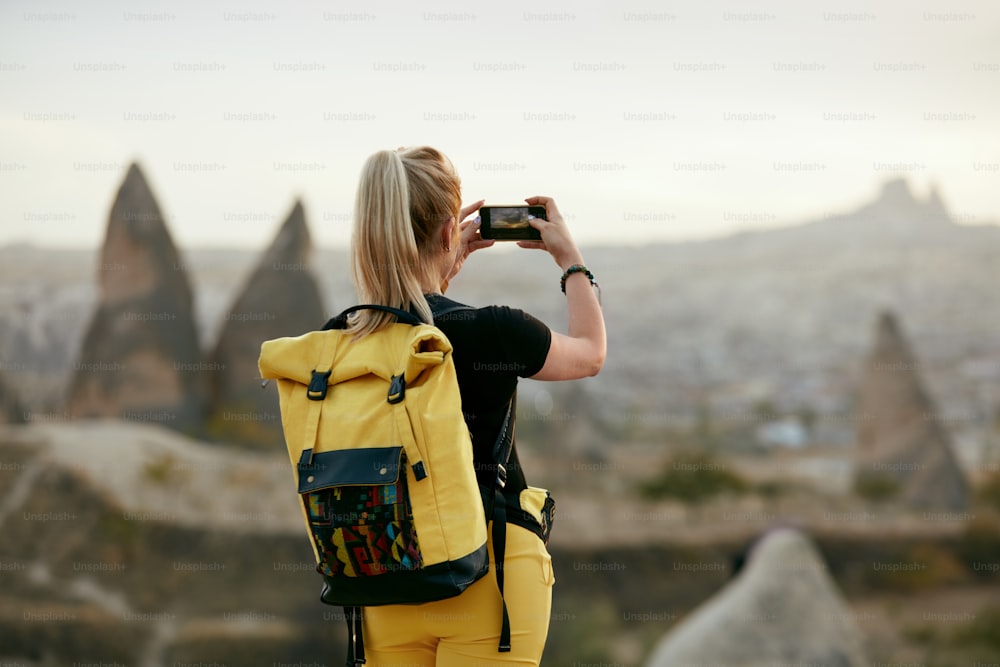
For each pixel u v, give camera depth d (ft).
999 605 146.10
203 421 135.95
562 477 193.06
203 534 107.04
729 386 398.62
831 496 198.39
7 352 204.95
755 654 59.82
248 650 95.04
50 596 96.17
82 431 122.62
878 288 517.14
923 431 207.82
